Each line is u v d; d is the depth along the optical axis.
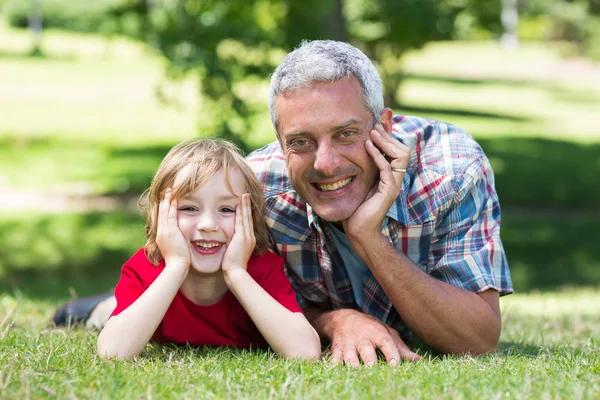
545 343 4.00
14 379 2.74
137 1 12.42
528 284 10.72
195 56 11.09
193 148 3.54
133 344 3.22
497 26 16.67
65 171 18.16
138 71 40.16
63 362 3.05
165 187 3.48
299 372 2.94
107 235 12.78
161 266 3.51
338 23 12.70
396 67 28.47
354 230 3.33
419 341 3.92
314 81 3.23
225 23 11.27
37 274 10.63
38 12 51.81
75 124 25.31
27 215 13.91
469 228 3.62
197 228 3.39
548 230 14.32
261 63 11.46
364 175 3.38
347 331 3.44
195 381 2.78
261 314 3.31
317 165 3.26
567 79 47.78
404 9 13.79
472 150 3.69
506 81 45.66
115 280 9.91
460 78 45.88
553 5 54.94
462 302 3.38
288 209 3.77
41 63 40.38
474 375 2.87
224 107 11.37
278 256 3.69
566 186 18.45
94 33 54.06
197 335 3.55
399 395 2.56
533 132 27.45
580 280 10.98
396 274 3.32
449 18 14.45
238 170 3.52
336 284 3.83
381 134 3.39
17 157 19.73
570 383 2.71
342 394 2.60
